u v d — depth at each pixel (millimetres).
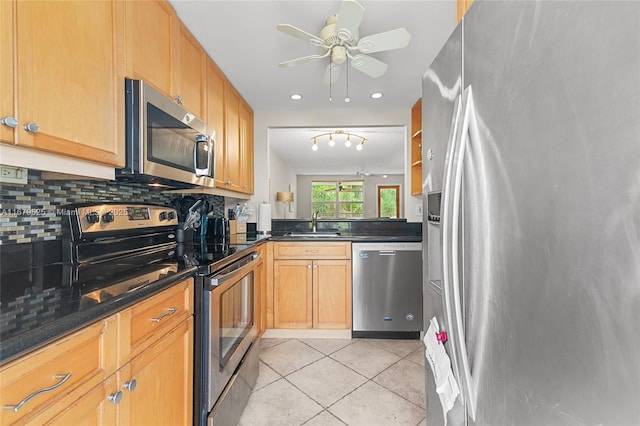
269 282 2719
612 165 423
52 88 871
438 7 1559
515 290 632
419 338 2691
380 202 7559
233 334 1574
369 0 1509
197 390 1282
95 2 1042
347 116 3156
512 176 639
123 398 842
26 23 795
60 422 648
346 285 2707
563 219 508
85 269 1191
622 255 410
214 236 2539
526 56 596
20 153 814
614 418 425
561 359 517
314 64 2168
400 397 1798
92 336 744
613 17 420
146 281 1000
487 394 741
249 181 3045
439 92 1094
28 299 803
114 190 1648
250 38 1835
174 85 1579
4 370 540
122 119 1176
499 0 689
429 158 1224
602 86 437
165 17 1502
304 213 7586
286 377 2027
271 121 3195
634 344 397
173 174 1470
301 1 1517
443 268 898
